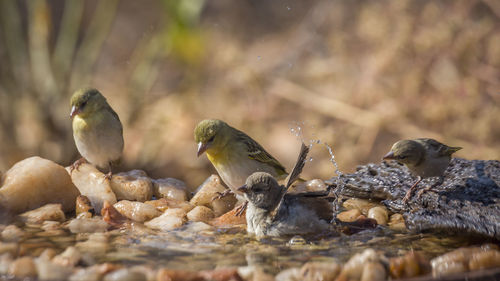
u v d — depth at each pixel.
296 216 7.09
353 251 6.60
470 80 17.33
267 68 20.67
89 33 17.72
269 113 18.62
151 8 25.41
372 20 19.05
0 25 16.38
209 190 8.79
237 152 8.55
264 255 6.47
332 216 7.35
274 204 7.17
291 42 21.86
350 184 8.59
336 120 17.66
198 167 16.94
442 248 6.71
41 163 8.08
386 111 17.33
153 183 9.11
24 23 19.70
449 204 7.51
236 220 7.94
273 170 8.94
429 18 18.56
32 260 5.75
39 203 7.91
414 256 5.93
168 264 6.16
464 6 18.73
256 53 21.75
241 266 6.13
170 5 15.86
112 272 5.61
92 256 6.37
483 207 7.34
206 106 19.08
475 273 5.62
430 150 7.93
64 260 6.07
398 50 18.38
